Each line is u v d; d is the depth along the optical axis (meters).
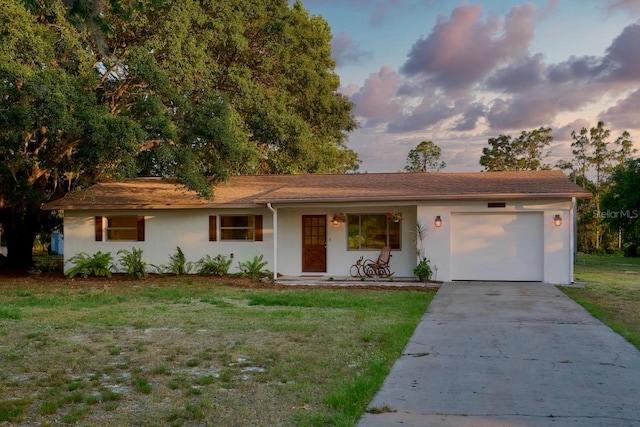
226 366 7.26
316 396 5.91
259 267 18.45
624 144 52.03
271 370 7.00
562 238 16.25
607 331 9.01
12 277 19.61
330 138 29.83
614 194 32.56
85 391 6.22
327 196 17.38
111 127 14.79
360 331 9.43
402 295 14.10
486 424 4.87
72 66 16.23
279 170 27.03
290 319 10.77
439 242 16.95
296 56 22.92
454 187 17.72
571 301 12.38
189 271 19.70
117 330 9.78
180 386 6.34
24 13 13.80
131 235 20.33
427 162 56.47
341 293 14.74
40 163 18.72
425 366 6.92
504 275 16.78
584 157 53.47
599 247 44.19
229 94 19.94
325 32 24.98
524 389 5.90
